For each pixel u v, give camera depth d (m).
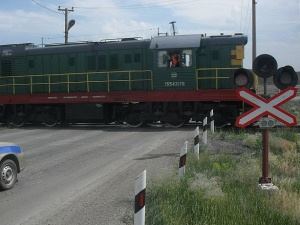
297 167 12.12
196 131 13.02
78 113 24.38
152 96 22.50
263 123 9.36
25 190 10.06
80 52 24.33
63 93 24.33
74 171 12.11
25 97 25.23
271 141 15.68
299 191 9.28
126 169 12.16
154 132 20.44
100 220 7.69
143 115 22.98
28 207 8.66
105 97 23.36
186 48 22.06
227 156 12.91
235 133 18.44
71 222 7.63
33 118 25.47
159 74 22.59
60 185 10.48
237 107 21.61
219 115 21.66
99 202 8.85
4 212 8.36
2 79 26.23
